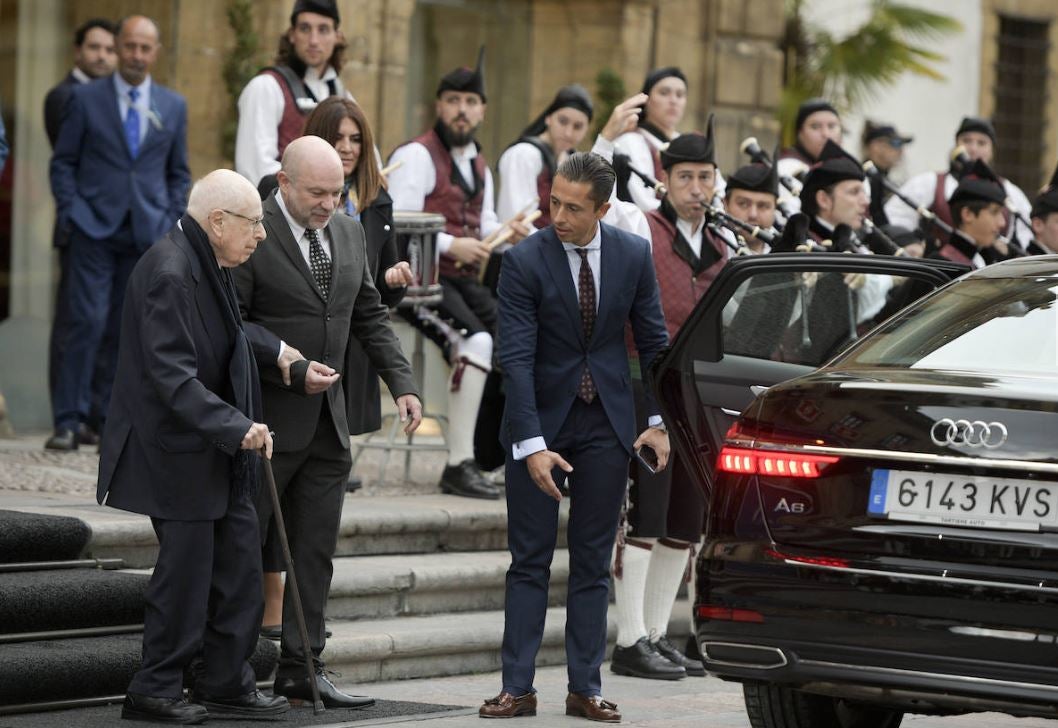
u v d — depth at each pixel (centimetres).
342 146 1692
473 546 2081
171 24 2772
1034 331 1328
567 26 3403
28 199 2778
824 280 1645
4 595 1517
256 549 1483
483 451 2194
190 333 1428
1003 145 4697
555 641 1948
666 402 1575
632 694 1750
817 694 1325
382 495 2197
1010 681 1163
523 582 1576
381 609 1872
